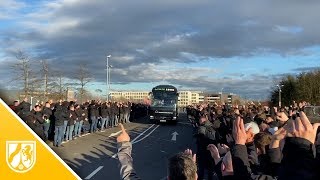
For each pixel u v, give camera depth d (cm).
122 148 412
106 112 3253
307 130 369
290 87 7406
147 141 2502
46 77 3061
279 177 380
